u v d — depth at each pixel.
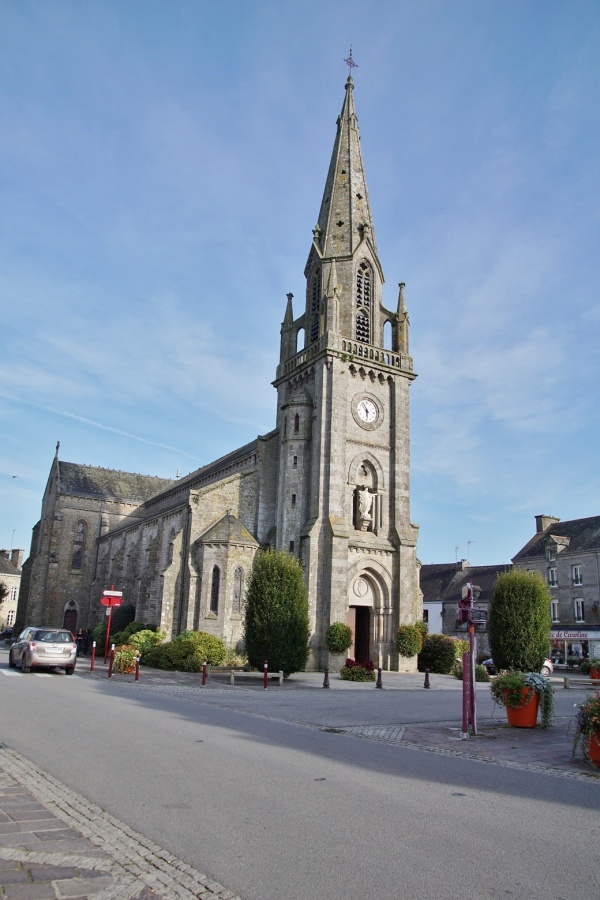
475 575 82.69
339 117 54.03
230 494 46.94
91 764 11.30
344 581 41.19
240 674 33.81
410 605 43.91
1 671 29.92
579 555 65.62
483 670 37.88
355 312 47.88
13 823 8.02
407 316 50.00
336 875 6.64
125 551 64.31
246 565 43.78
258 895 6.15
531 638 39.03
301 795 9.63
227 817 8.44
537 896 6.29
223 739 14.27
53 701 19.61
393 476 46.22
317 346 46.62
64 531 75.00
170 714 18.09
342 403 44.75
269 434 49.09
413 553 44.72
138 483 83.38
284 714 19.84
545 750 15.07
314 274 50.12
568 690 34.31
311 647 39.88
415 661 42.91
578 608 65.06
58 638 30.12
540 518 74.88
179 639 37.72
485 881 6.62
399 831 8.12
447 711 22.11
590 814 9.34
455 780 11.31
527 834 8.23
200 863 6.89
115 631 55.53
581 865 7.17
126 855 7.06
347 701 24.41
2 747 12.55
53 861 6.82
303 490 44.59
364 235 49.44
